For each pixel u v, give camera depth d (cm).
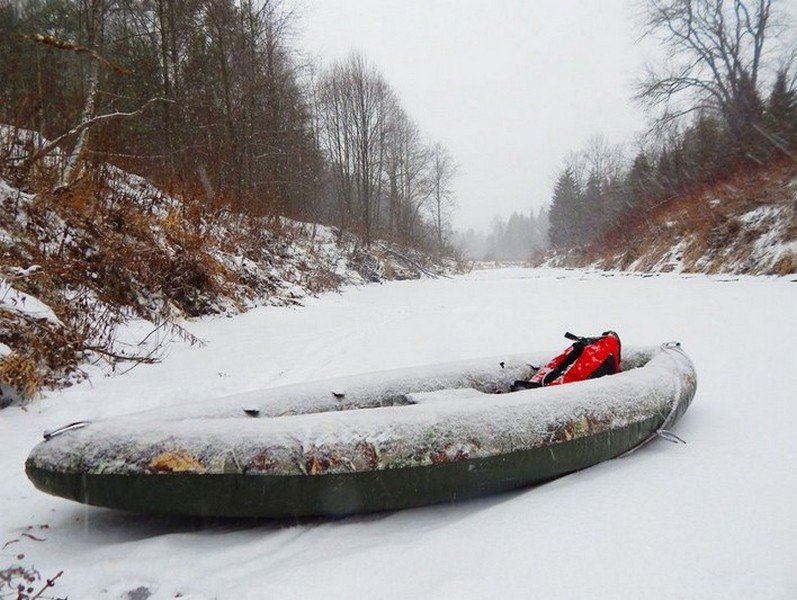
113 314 671
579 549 223
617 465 309
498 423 270
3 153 722
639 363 423
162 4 1420
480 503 279
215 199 1248
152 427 240
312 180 2438
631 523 241
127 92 1259
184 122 1498
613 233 2994
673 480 282
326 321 1018
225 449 233
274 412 304
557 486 286
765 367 518
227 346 727
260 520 264
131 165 1007
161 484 227
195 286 915
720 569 204
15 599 200
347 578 211
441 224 4759
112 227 800
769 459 303
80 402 453
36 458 232
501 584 202
